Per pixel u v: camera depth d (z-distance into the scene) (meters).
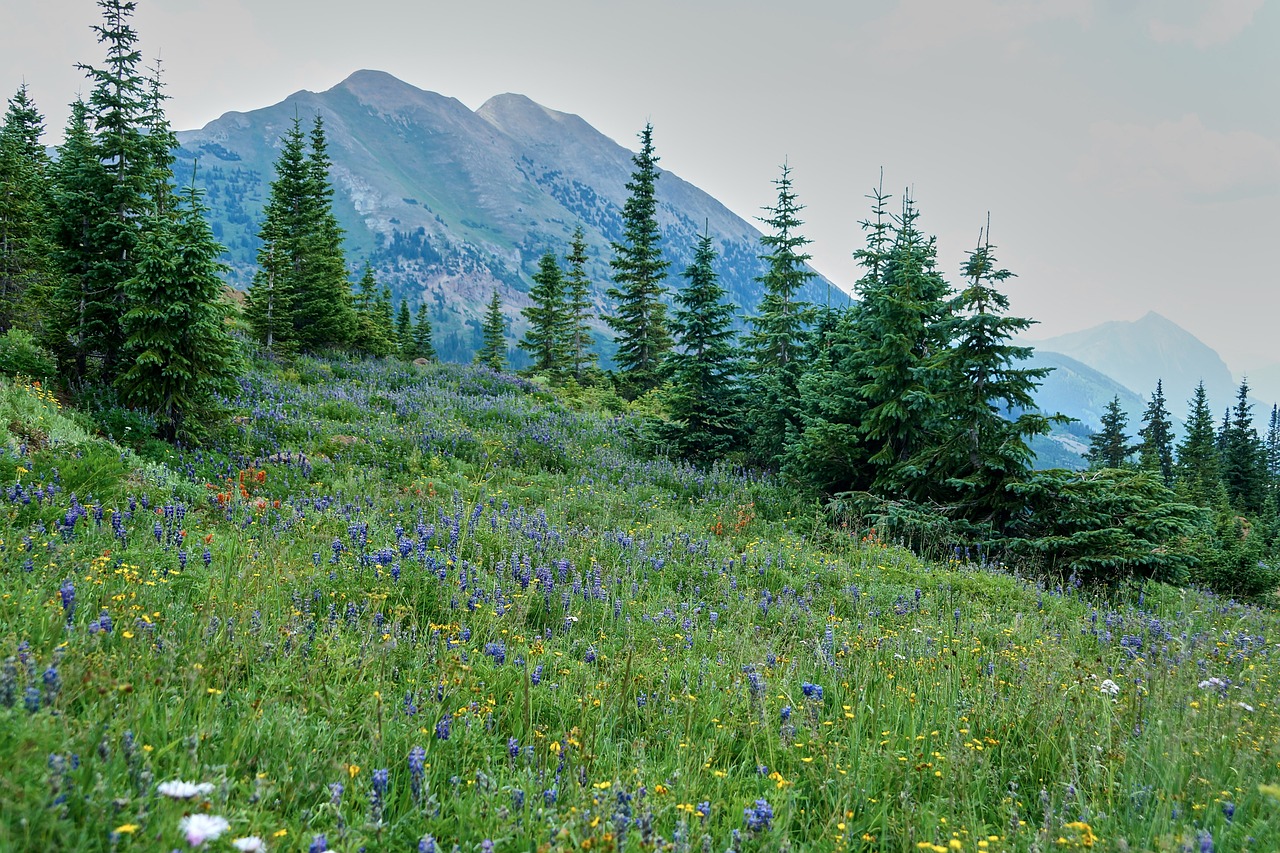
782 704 5.43
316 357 31.83
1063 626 9.26
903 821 3.87
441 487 12.95
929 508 14.50
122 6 15.10
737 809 3.88
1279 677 6.86
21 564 5.79
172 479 10.02
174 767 3.35
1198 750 4.56
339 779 3.55
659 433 21.52
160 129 15.60
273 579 6.39
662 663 6.14
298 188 33.25
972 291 14.05
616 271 38.12
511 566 8.20
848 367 17.11
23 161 29.42
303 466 13.08
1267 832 3.70
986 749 4.79
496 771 4.05
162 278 13.14
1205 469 64.00
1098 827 3.83
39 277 24.88
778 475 18.48
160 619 5.25
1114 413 78.00
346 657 5.04
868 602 9.55
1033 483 13.19
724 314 21.75
